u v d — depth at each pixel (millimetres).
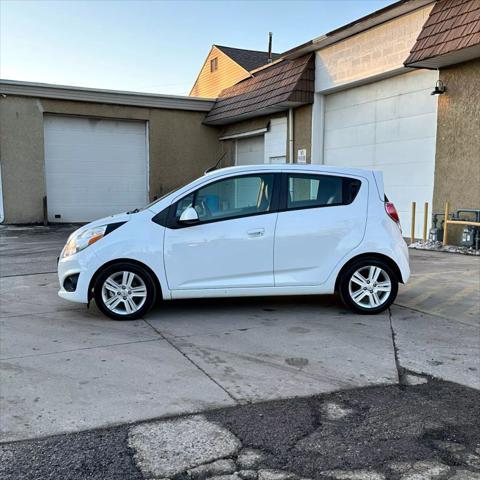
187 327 5539
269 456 3014
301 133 16078
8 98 17172
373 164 13875
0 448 3084
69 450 3066
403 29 12055
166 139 19984
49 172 18281
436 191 11602
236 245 5770
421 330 5465
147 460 2963
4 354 4668
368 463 2941
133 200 19812
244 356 4637
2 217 17531
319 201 5988
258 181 5938
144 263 5695
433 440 3203
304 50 15258
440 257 10133
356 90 14320
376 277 6039
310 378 4145
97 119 18875
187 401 3715
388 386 4008
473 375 4234
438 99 11445
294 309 6332
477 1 9898
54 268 9305
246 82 19062
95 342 5012
